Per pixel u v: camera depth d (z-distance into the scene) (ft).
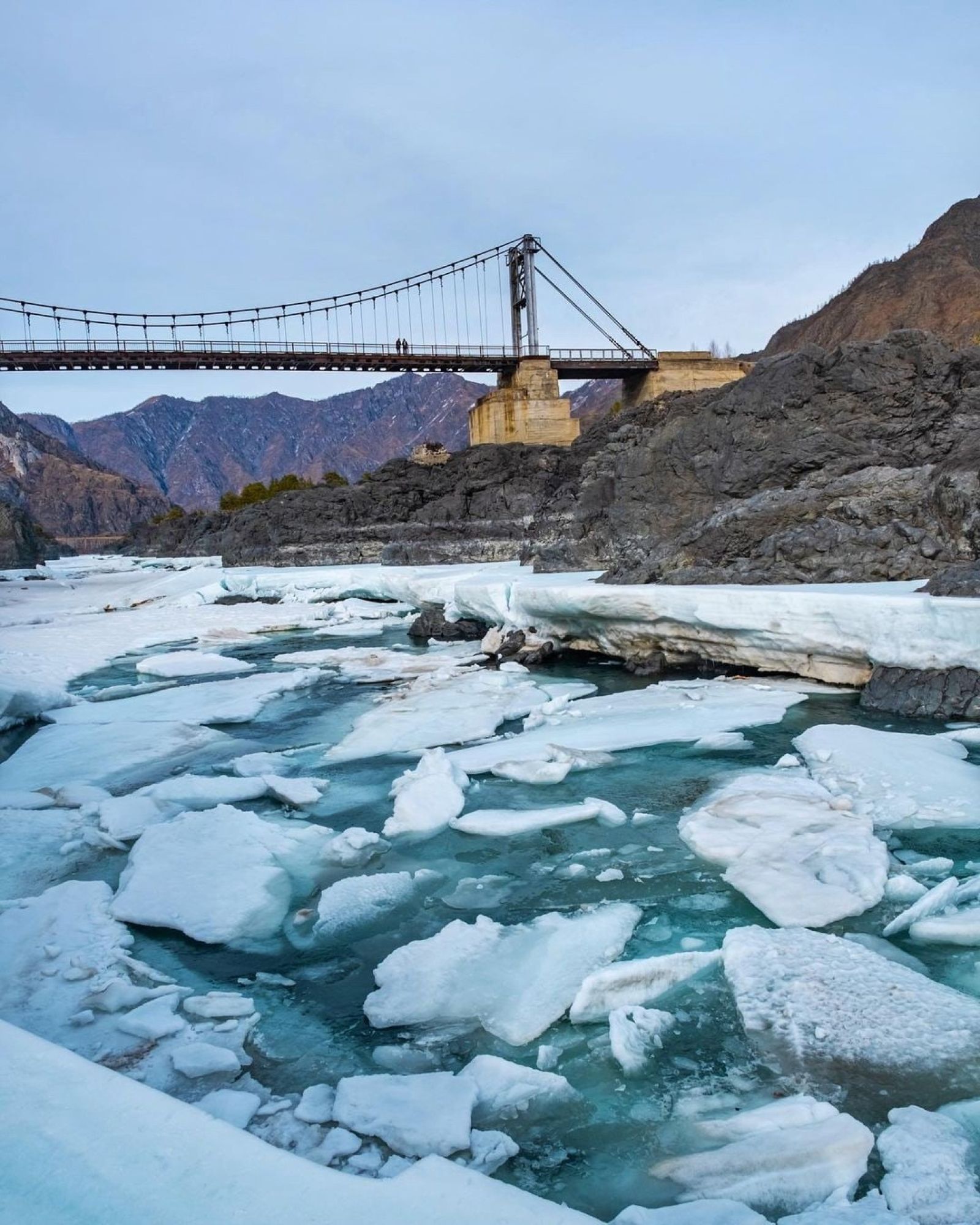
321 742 43.91
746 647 50.57
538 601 63.36
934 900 21.85
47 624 105.40
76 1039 18.12
